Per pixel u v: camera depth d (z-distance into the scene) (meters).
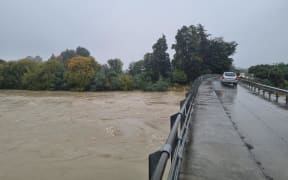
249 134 6.55
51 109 27.47
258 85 19.28
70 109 27.45
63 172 10.77
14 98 40.12
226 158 4.72
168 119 21.33
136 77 62.84
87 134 16.61
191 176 3.92
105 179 10.09
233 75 27.00
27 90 59.38
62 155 12.76
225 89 21.88
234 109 10.93
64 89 59.34
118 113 24.61
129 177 10.25
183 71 61.16
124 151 13.23
